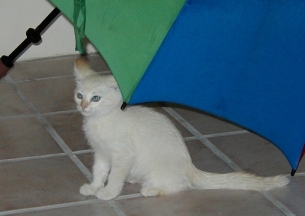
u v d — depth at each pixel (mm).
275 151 2312
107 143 1929
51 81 2906
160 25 1656
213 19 1645
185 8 1613
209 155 2270
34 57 3156
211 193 1988
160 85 1757
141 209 1893
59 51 3203
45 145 2297
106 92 1905
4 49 3074
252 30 1675
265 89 1832
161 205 1913
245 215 1870
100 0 1693
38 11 3057
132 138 1938
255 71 1784
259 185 1998
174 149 1960
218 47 1708
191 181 1980
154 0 1638
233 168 2178
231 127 2514
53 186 2012
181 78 1763
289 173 2150
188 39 1672
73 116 2551
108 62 1694
